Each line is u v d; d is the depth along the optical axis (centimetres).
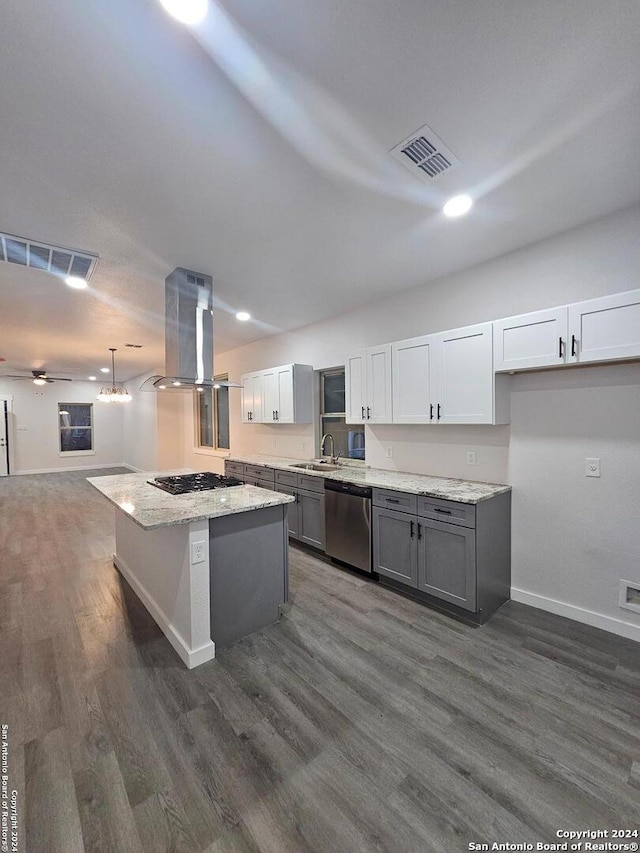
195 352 310
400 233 248
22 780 149
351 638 245
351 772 153
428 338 309
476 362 279
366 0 110
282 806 140
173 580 240
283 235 247
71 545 430
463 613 267
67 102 141
